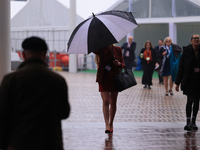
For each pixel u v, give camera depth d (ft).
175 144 27.61
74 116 39.34
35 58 13.48
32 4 127.13
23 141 12.52
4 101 12.72
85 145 27.04
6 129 12.68
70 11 108.68
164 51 58.44
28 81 12.94
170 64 58.08
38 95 12.90
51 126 12.94
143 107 46.42
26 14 128.77
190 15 99.30
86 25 27.43
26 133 12.55
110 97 33.12
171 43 58.85
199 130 32.89
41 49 13.62
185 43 118.42
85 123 35.58
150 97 56.75
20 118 12.76
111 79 29.81
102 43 26.11
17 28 131.03
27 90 12.88
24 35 129.29
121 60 29.96
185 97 57.16
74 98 54.13
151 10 105.19
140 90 66.85
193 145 27.32
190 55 31.73
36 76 13.07
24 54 13.88
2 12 30.81
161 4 103.65
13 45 132.05
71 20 108.68
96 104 48.37
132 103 49.96
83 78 90.99
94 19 27.48
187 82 32.01
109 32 26.50
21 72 13.10
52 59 121.08
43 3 125.08
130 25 27.53
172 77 58.03
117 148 26.27
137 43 131.54
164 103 50.26
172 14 102.17
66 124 34.96
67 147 26.32
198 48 31.58
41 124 12.77
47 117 12.92
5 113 12.67
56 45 123.03
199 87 31.71
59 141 13.11
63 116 13.75
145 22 106.32
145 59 68.74
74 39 27.32
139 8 107.45
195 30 115.75
